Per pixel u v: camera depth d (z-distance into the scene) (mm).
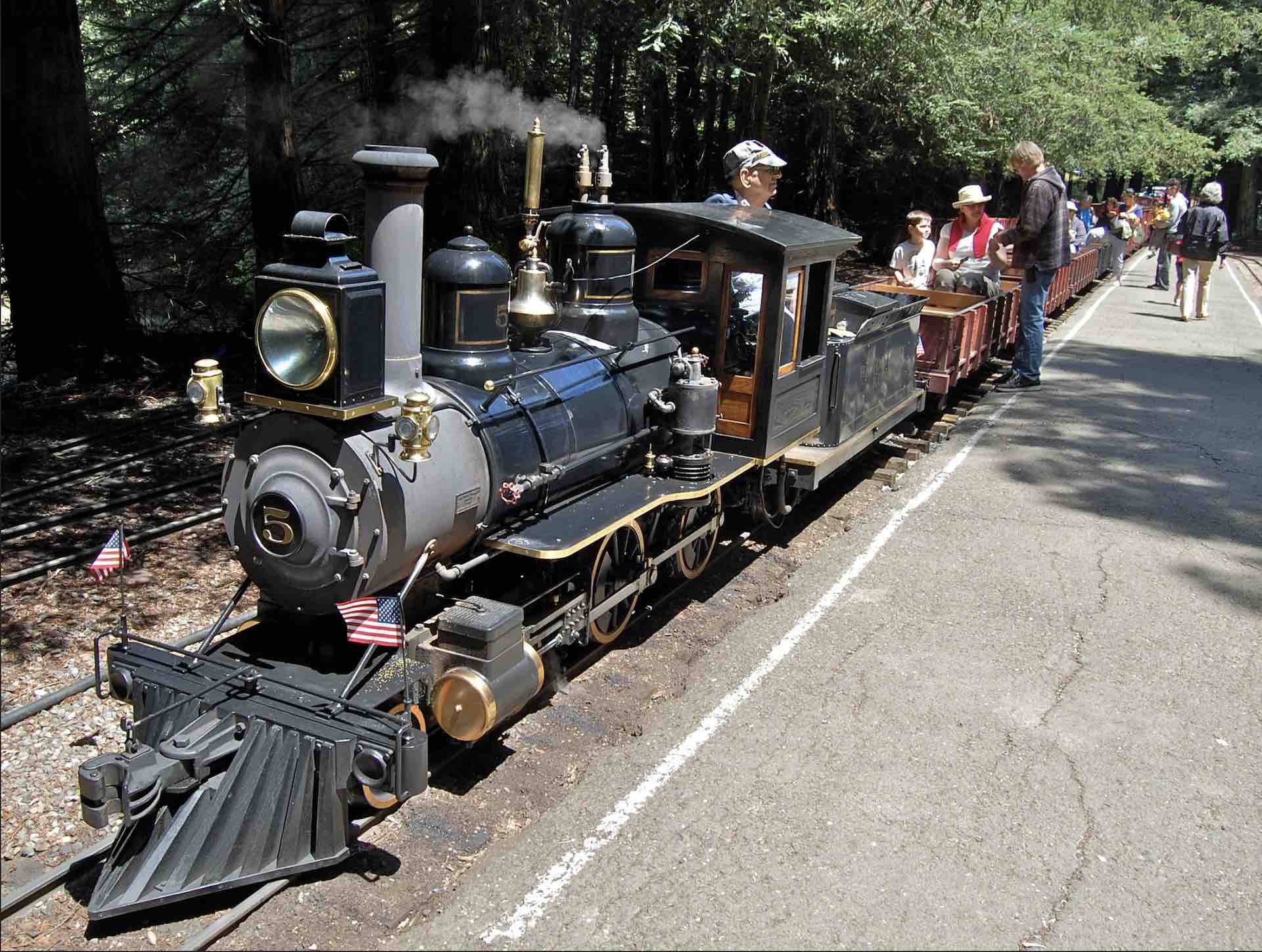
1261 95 36312
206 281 13672
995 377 12711
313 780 3744
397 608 3891
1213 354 15258
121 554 4195
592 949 3484
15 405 9141
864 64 15031
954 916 3740
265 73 10969
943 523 7863
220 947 3434
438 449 4371
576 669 5355
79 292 10008
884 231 24344
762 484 6883
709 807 4305
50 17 9539
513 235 11781
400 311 4363
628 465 5812
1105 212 30531
